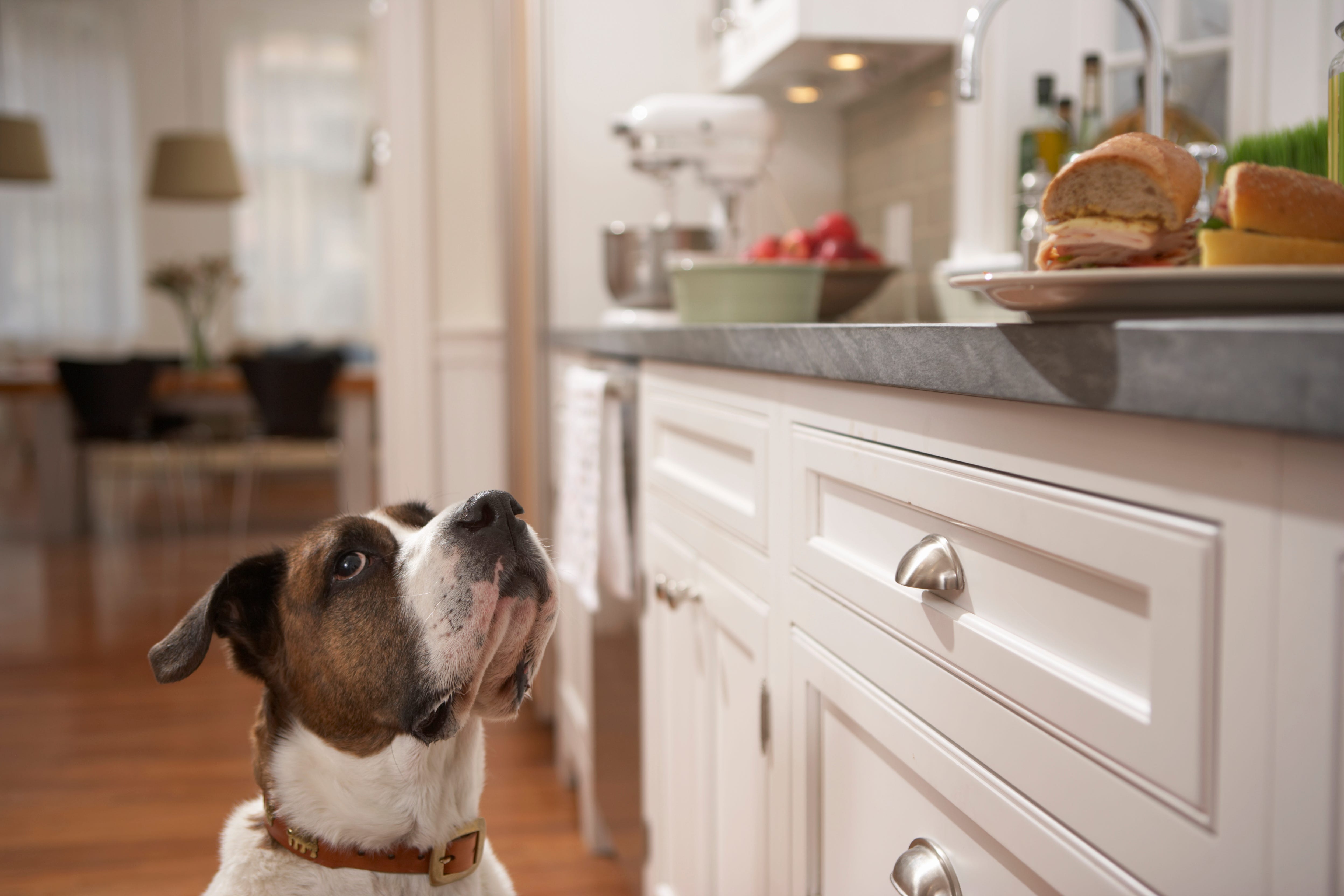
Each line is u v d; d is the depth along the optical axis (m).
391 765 1.09
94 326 8.31
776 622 1.18
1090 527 0.64
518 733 2.89
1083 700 0.65
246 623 1.14
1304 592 0.50
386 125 3.45
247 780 2.52
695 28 2.92
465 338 3.53
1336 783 0.48
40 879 2.06
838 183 2.91
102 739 2.77
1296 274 0.57
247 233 8.47
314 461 7.93
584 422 2.01
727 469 1.36
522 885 2.05
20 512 6.18
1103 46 1.97
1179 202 0.80
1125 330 0.59
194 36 8.25
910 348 0.83
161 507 6.21
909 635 0.87
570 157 2.88
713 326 1.34
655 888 1.69
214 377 5.71
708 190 2.93
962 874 0.81
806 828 1.11
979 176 2.10
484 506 1.09
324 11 8.41
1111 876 0.63
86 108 8.14
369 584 1.10
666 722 1.62
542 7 2.84
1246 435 0.53
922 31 2.16
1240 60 1.62
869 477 0.94
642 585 1.76
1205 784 0.56
